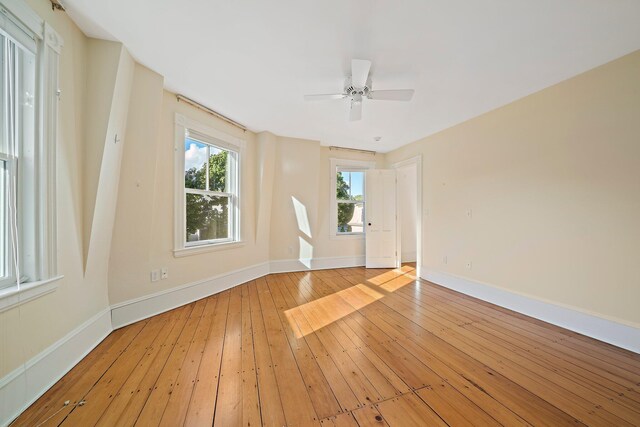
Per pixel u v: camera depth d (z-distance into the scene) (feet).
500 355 6.38
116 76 6.42
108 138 6.42
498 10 5.21
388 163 17.22
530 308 8.79
